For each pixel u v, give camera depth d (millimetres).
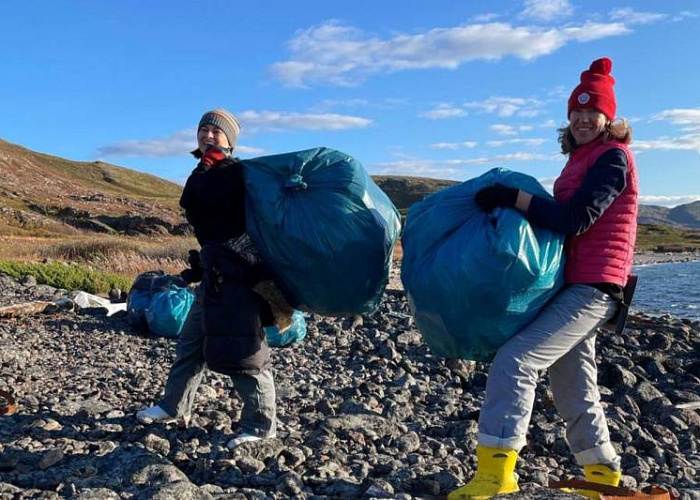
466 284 3352
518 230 3334
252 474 4031
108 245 27672
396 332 10492
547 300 3514
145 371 7391
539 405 6059
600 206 3334
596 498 3574
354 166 4113
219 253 4129
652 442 5160
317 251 3941
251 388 4387
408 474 4102
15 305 10891
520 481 4238
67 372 7199
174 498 3414
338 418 5152
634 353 8633
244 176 4125
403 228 3781
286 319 4422
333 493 3871
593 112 3525
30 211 83312
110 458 4148
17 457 4160
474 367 8031
